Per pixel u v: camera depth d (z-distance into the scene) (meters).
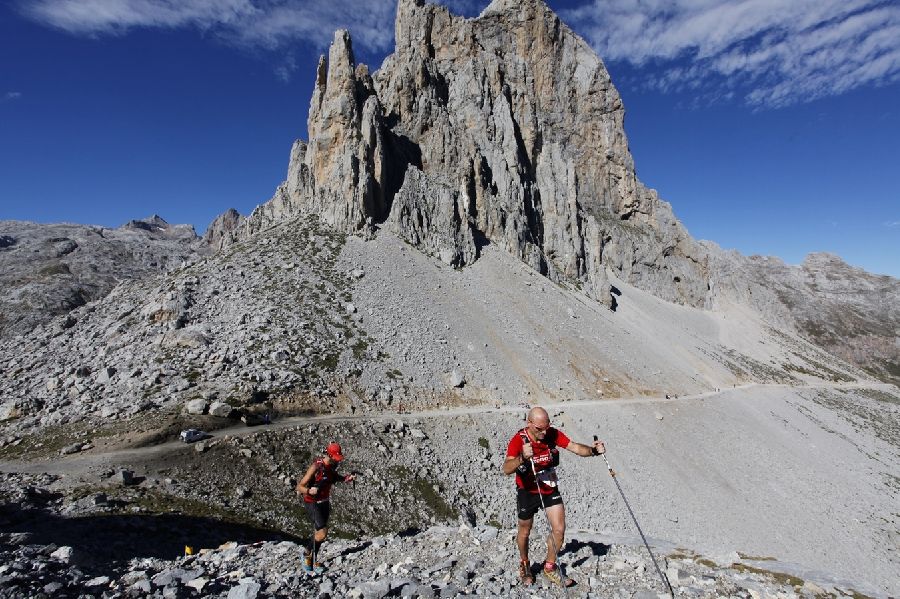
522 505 9.98
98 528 28.44
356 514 48.00
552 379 103.12
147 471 42.31
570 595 9.48
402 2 192.88
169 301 82.56
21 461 43.75
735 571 10.80
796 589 9.84
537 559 11.83
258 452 50.50
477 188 157.00
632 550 12.22
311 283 100.81
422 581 10.51
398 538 15.79
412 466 59.75
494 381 93.62
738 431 102.69
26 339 85.25
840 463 100.75
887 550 73.19
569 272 174.38
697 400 115.25
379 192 136.62
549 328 122.56
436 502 55.44
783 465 93.12
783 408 131.00
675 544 13.41
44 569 10.96
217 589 10.20
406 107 161.25
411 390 81.12
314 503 12.81
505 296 127.50
